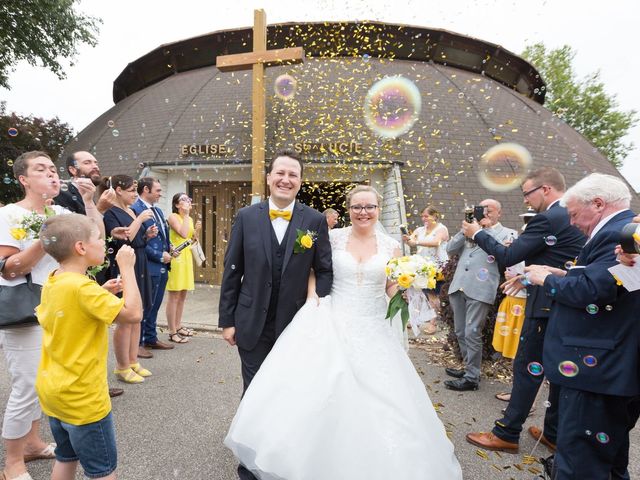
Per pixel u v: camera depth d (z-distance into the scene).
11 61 11.58
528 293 2.60
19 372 2.07
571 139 12.99
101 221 2.97
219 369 3.99
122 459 2.39
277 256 2.30
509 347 3.50
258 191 8.39
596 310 1.71
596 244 1.77
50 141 13.79
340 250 2.48
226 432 2.74
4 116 11.40
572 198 1.87
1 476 2.13
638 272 1.44
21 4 10.97
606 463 1.75
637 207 12.16
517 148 10.46
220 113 11.12
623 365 1.65
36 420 2.34
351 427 1.80
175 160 10.39
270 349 2.32
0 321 1.98
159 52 14.59
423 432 1.90
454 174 10.09
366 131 10.19
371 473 1.71
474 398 3.49
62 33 11.90
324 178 10.16
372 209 2.44
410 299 2.18
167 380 3.68
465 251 3.77
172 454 2.46
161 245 4.41
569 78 24.31
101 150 12.17
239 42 13.34
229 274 2.34
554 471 1.88
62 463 1.77
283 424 1.79
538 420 3.11
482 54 14.10
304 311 2.19
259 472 1.88
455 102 11.60
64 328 1.67
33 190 2.27
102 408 1.74
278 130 10.25
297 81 11.26
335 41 12.50
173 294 4.93
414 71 12.38
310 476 1.70
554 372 1.86
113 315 1.68
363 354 2.11
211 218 10.59
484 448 2.62
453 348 4.52
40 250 2.03
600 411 1.72
